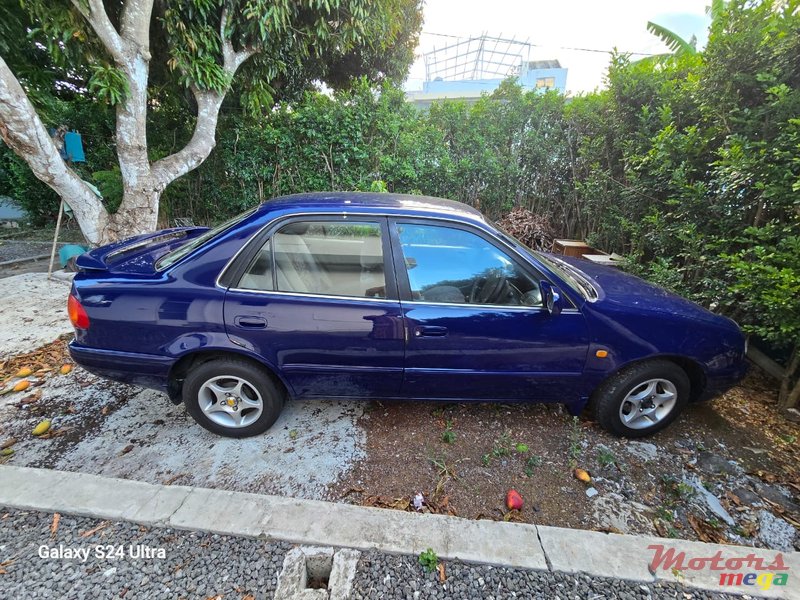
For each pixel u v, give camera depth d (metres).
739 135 3.26
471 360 2.25
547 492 2.10
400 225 2.24
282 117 6.49
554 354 2.25
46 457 2.21
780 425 2.73
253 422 2.37
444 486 2.10
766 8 3.13
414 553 1.63
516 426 2.58
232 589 1.50
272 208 2.25
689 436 2.58
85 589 1.50
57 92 6.57
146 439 2.38
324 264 2.22
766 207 3.06
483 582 1.54
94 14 3.98
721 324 2.42
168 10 4.40
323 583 1.63
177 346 2.14
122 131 4.55
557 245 5.73
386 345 2.19
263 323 2.12
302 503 1.84
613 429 2.48
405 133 6.53
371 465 2.23
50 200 8.34
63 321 3.92
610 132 5.27
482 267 2.27
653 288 2.75
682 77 4.51
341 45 5.45
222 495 1.86
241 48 5.15
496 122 6.80
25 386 2.82
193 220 7.53
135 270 2.23
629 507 2.03
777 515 2.02
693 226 3.40
